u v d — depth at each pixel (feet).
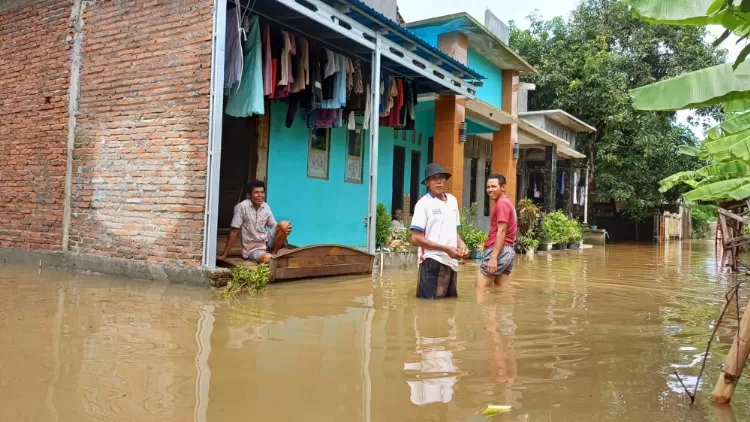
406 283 24.70
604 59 74.64
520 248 48.98
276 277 22.79
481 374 10.86
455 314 17.19
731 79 11.51
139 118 23.35
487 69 51.60
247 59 25.30
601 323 16.51
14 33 28.22
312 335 13.73
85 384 9.57
